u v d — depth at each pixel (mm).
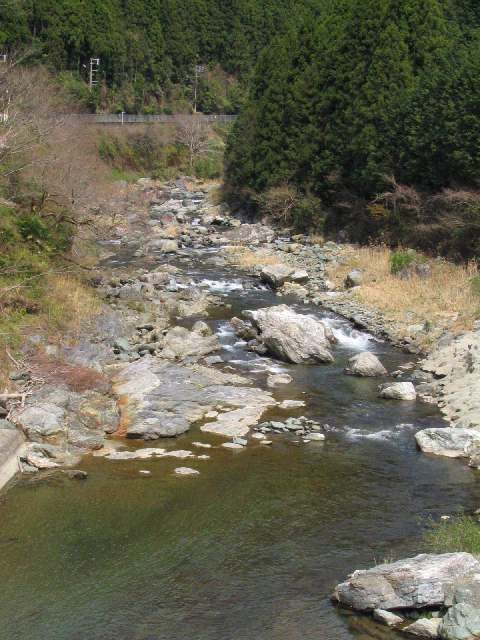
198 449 16547
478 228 31672
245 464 15844
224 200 54875
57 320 22109
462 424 17922
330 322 26453
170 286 30719
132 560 12188
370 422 18328
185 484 14875
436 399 19828
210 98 96750
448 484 15062
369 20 42531
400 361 23047
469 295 27469
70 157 30828
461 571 10914
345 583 11078
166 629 10438
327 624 10547
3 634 10312
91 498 14250
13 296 21688
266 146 48750
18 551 12422
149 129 75188
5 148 25281
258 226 44844
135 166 71875
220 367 21953
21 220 25469
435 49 40562
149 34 93438
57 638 10227
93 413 17516
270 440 17109
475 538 12609
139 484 14844
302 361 22734
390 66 40188
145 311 26312
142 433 17031
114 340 22734
